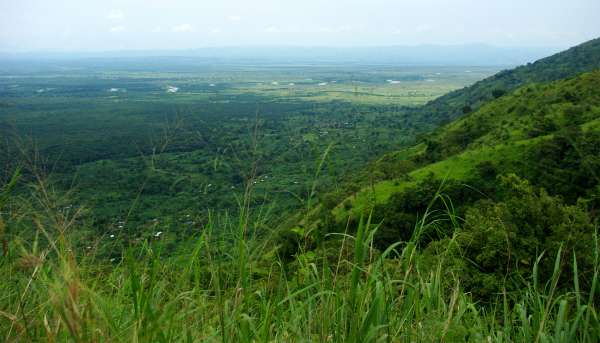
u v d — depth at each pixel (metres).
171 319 3.15
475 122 64.50
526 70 136.25
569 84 61.50
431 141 56.62
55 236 3.02
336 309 3.46
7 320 3.41
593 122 35.16
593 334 3.48
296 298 4.12
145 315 2.92
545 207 13.12
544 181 22.67
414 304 3.77
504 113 64.00
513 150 38.16
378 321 3.27
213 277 3.56
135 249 3.81
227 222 3.82
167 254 3.81
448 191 27.14
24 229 3.20
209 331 3.48
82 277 3.26
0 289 3.58
